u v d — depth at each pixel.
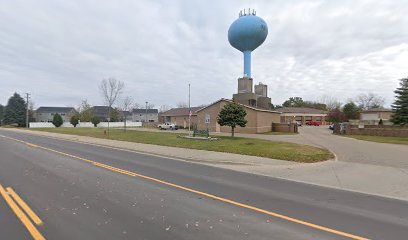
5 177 10.07
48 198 7.45
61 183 9.20
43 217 6.03
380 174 11.40
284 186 9.37
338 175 11.25
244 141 23.55
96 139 29.28
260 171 12.12
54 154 16.88
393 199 7.96
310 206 7.14
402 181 10.22
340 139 28.92
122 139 28.41
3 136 34.97
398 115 37.88
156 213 6.36
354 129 38.22
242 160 14.62
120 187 8.77
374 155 16.77
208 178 10.49
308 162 14.30
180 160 15.30
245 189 8.84
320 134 38.50
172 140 25.09
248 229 5.50
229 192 8.42
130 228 5.46
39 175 10.48
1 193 7.89
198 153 17.31
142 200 7.38
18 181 9.43
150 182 9.58
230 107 27.95
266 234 5.28
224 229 5.48
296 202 7.49
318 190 8.89
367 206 7.23
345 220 6.12
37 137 33.56
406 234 5.38
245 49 48.03
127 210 6.55
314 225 5.79
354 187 9.38
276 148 18.23
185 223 5.77
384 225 5.86
